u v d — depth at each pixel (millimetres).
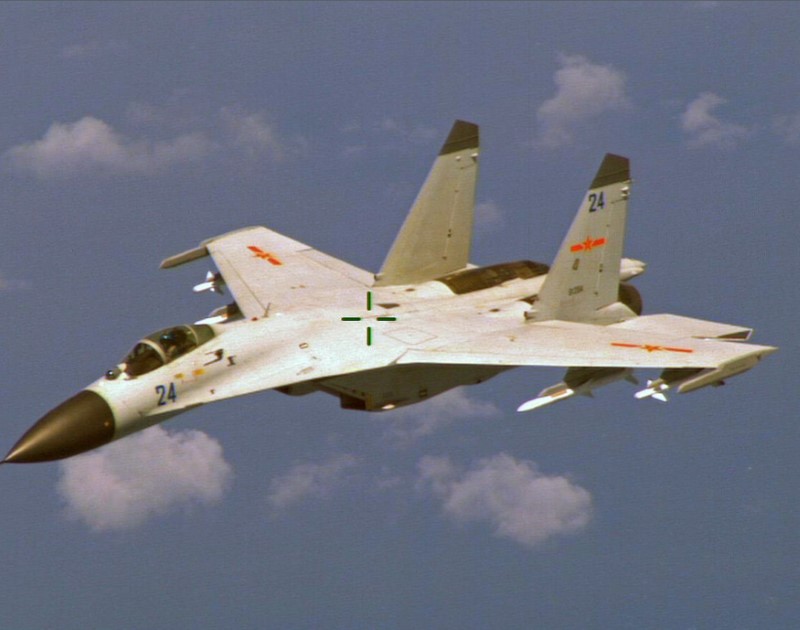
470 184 124062
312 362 103375
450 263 124312
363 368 103125
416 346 106250
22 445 94938
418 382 110625
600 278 115562
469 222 124812
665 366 103125
